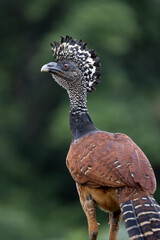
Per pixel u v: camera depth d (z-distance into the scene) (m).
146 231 10.67
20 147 40.75
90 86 13.62
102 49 35.38
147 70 40.53
